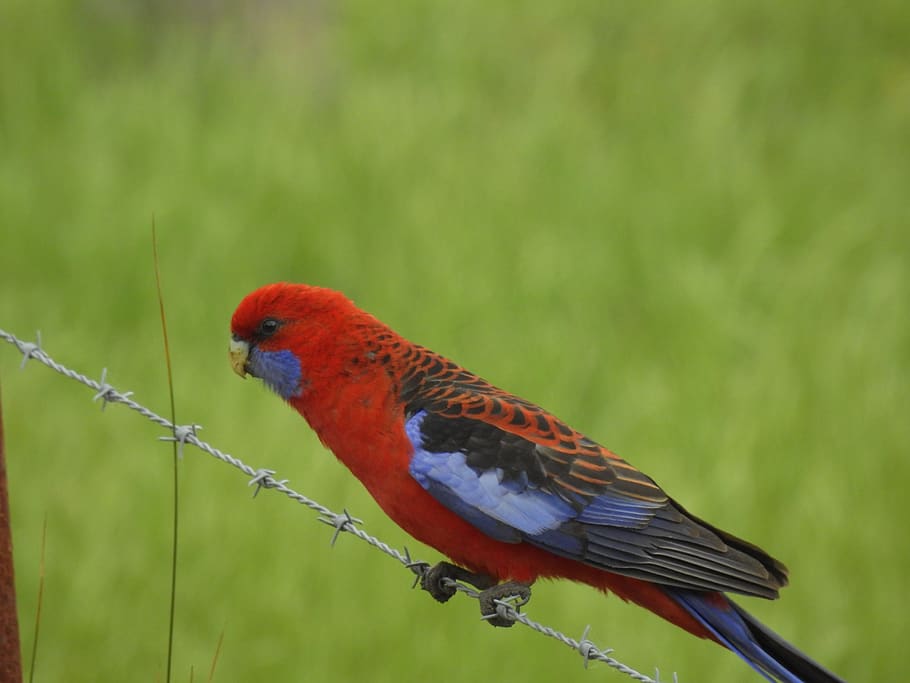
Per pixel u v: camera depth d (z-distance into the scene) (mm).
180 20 18672
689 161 16453
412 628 9664
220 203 14836
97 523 10297
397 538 10266
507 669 9547
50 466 10977
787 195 16172
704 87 18562
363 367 6707
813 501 10977
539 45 19656
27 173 15250
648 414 12055
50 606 9688
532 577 6695
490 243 14438
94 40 18578
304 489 10414
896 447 11758
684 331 13234
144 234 13977
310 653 9398
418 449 6520
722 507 10789
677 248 14875
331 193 15180
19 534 10273
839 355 12883
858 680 10031
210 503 10328
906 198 16625
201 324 13227
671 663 9617
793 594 10414
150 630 9602
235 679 9328
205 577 9852
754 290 14227
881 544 10719
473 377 6934
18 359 12508
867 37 21016
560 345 12906
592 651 6180
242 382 12156
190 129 16203
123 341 13102
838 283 14445
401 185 15516
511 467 6473
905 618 10242
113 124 16266
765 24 20953
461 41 19078
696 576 6352
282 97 17375
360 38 19062
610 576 6625
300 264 14477
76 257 13805
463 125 17203
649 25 20375
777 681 6312
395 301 13367
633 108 18125
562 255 14289
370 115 16688
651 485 6598
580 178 15930
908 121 18781
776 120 18797
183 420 11469
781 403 12031
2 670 5641
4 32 17578
